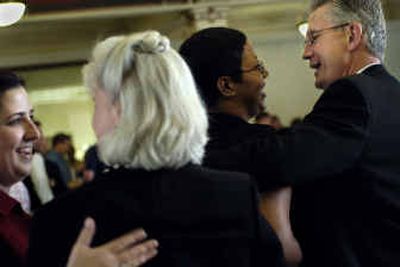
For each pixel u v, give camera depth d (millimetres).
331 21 2178
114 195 1562
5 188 2225
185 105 1601
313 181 1975
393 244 2010
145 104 1570
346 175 2010
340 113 1983
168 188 1592
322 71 2232
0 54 12227
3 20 6133
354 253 2018
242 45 2178
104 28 11859
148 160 1564
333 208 2041
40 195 6238
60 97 16734
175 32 12047
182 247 1569
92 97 1644
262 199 1938
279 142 1909
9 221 2090
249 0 11281
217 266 1604
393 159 2012
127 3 11180
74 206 1566
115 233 1544
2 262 2027
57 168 7840
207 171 1662
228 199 1645
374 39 2154
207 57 2146
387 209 1999
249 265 1657
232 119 2100
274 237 1710
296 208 2100
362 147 1965
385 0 12102
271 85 12891
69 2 11086
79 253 1500
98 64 1621
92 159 5516
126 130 1563
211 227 1608
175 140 1569
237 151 1924
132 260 1508
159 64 1604
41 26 11469
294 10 11898
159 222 1562
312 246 2078
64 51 12297
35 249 1562
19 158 2193
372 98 2010
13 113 2164
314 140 1910
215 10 11320
